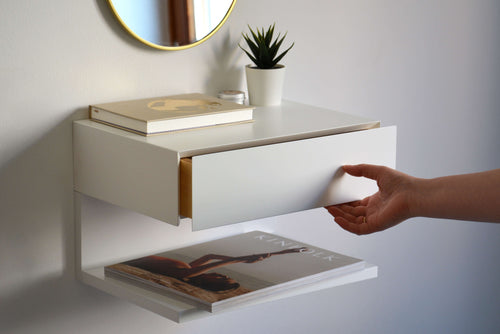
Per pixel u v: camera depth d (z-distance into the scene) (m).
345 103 1.81
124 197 1.22
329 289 1.92
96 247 1.39
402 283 2.14
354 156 1.31
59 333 1.39
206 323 1.65
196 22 1.44
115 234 1.42
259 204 1.19
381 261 2.05
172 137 1.19
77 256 1.38
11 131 1.25
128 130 1.23
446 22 2.03
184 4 1.42
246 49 1.58
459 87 2.13
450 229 2.25
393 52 1.90
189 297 1.17
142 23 1.36
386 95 1.92
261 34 1.59
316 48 1.71
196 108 1.30
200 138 1.18
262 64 1.49
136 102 1.36
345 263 1.37
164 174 1.12
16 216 1.29
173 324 1.59
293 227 1.78
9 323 1.31
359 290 2.01
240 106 1.34
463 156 2.21
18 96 1.25
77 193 1.35
